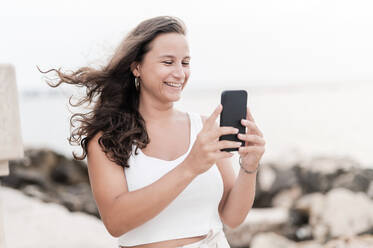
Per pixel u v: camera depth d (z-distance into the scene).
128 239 1.91
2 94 0.98
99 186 1.86
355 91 37.25
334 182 9.16
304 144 17.95
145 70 1.99
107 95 2.10
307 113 26.55
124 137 1.88
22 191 9.51
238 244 7.14
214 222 2.03
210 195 1.97
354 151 15.98
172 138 2.05
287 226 7.41
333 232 7.06
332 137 18.84
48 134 24.66
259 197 9.33
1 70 0.98
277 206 9.24
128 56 2.01
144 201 1.68
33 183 10.24
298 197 9.24
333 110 26.77
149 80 1.98
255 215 7.64
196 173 1.65
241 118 1.81
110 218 1.78
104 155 1.88
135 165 1.92
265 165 9.80
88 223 6.30
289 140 18.89
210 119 1.63
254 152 1.88
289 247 6.39
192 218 1.93
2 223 1.08
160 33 1.97
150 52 1.97
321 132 19.98
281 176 9.53
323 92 39.53
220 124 1.80
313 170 9.51
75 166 11.87
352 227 6.99
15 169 10.38
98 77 2.10
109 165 1.88
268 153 16.62
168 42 1.94
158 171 1.91
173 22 1.99
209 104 33.56
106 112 1.96
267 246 6.44
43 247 5.12
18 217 6.33
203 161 1.62
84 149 1.95
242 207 2.04
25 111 34.94
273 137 19.83
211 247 1.92
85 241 5.42
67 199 9.25
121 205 1.73
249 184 2.00
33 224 5.99
